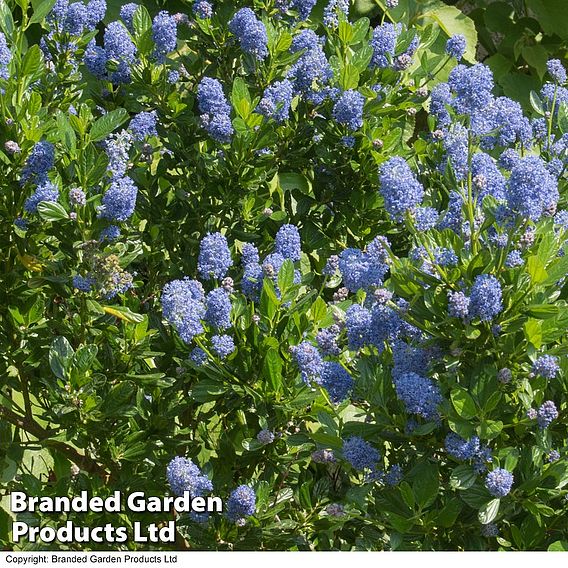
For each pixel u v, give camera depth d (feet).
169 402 6.85
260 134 7.16
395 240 7.61
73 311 6.89
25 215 6.77
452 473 6.04
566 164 7.01
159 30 7.22
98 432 6.79
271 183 8.03
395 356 6.15
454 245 6.14
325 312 6.70
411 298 6.14
